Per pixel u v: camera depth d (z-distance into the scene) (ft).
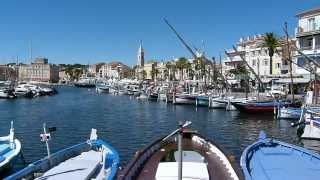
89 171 75.15
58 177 71.36
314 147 126.11
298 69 269.23
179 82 465.06
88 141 94.32
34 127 180.45
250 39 431.43
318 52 252.62
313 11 259.80
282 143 92.99
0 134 159.74
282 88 305.32
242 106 223.92
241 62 404.77
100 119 216.74
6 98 393.29
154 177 66.08
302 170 77.20
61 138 147.13
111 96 475.31
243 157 78.59
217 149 79.82
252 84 372.17
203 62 334.65
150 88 426.10
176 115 237.04
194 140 88.99
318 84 206.80
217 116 227.40
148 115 238.89
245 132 164.14
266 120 202.90
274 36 318.04
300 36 263.90
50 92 488.44
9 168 86.33
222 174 68.28
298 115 197.57
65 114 246.27
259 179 71.92
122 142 138.51
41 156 114.11
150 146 79.51
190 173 60.64
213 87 372.79
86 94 526.57
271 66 327.26
